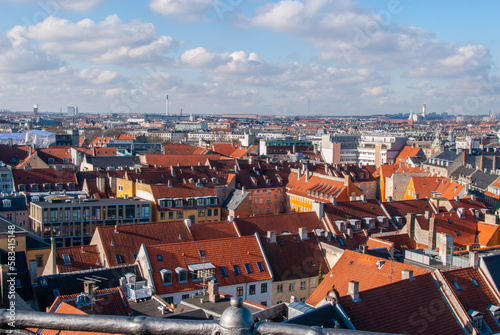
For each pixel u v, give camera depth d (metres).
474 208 121.81
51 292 68.38
